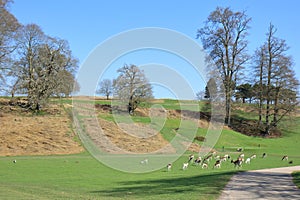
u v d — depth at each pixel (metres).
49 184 19.56
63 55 58.28
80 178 22.69
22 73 56.28
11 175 23.98
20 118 50.72
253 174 24.11
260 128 63.06
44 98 56.81
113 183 20.22
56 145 41.62
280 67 61.72
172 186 18.09
